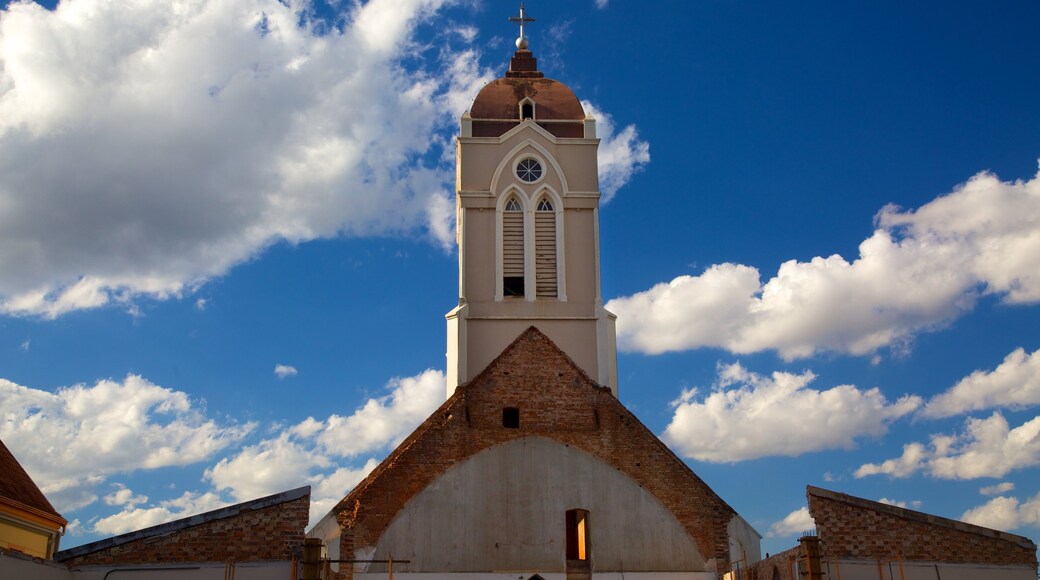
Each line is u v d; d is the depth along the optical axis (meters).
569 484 41.66
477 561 40.09
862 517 36.31
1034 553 36.03
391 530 40.19
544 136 51.69
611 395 43.47
